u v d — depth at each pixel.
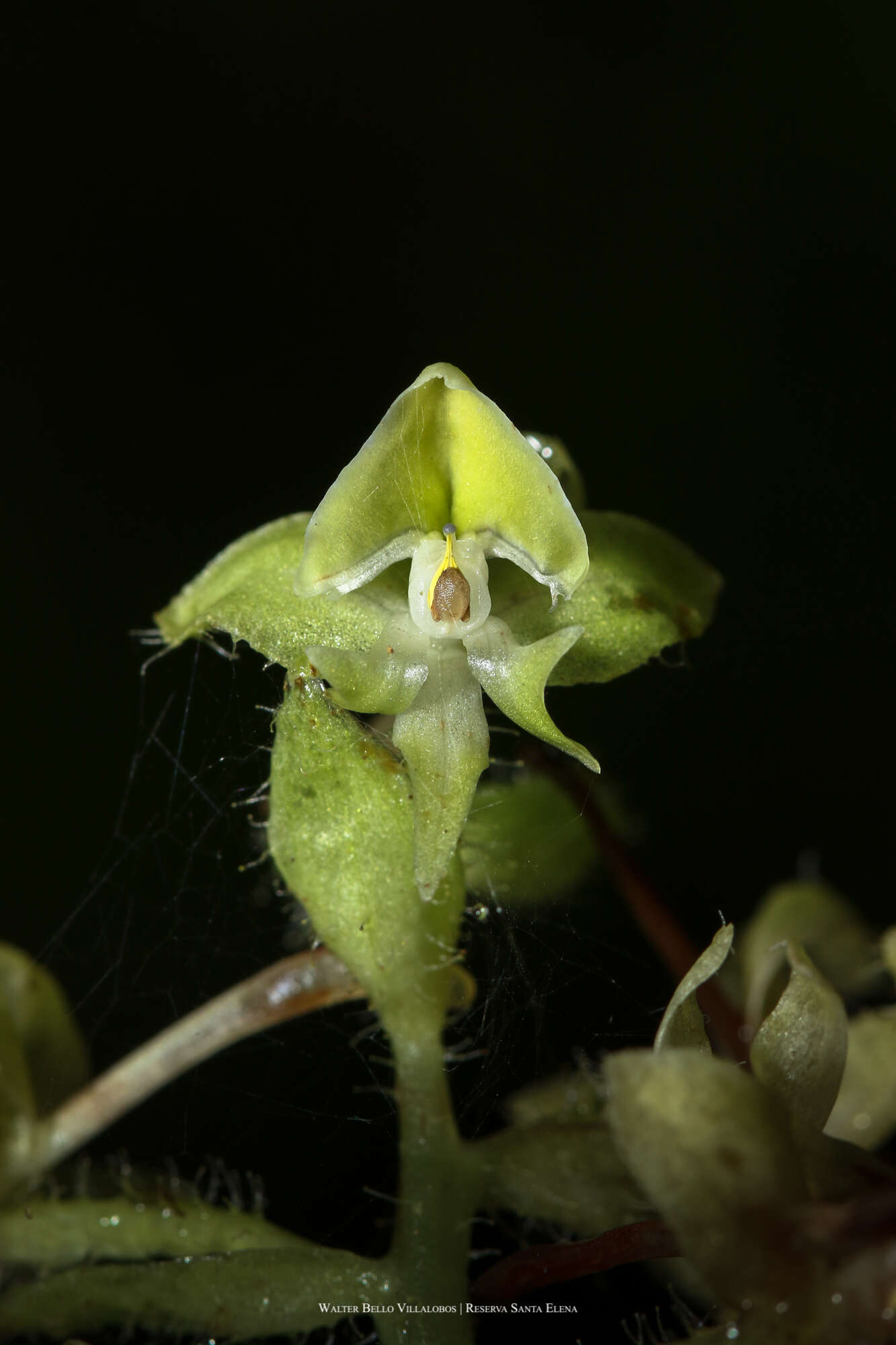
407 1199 0.07
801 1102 0.07
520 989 0.08
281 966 0.07
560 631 0.07
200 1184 0.08
